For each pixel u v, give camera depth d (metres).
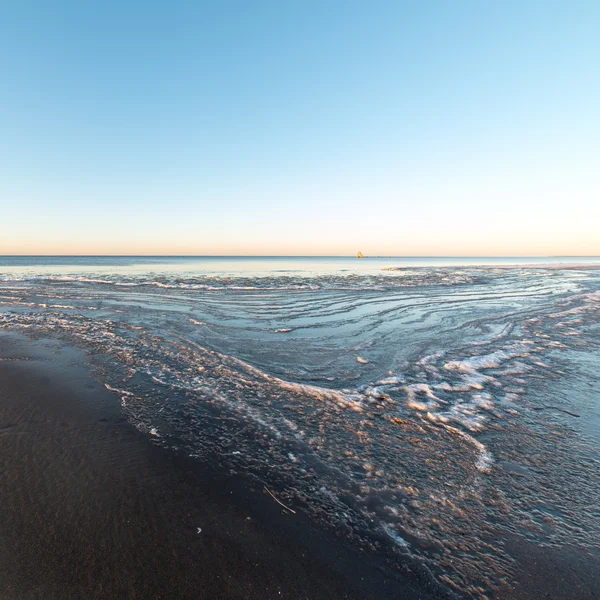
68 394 4.87
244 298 14.76
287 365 6.33
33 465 3.24
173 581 2.13
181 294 15.81
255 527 2.56
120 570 2.20
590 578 2.13
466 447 3.63
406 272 33.44
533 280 24.81
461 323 10.11
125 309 11.83
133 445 3.62
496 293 17.11
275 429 3.99
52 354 6.70
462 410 4.50
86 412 4.34
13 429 3.89
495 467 3.27
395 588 2.08
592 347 7.55
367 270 37.50
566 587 2.08
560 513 2.68
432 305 13.29
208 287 18.45
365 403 4.70
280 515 2.68
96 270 33.94
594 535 2.47
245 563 2.26
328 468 3.27
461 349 7.43
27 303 12.94
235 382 5.42
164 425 4.05
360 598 2.03
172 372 5.82
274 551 2.35
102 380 5.42
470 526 2.55
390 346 7.66
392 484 3.03
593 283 22.80
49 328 8.88
